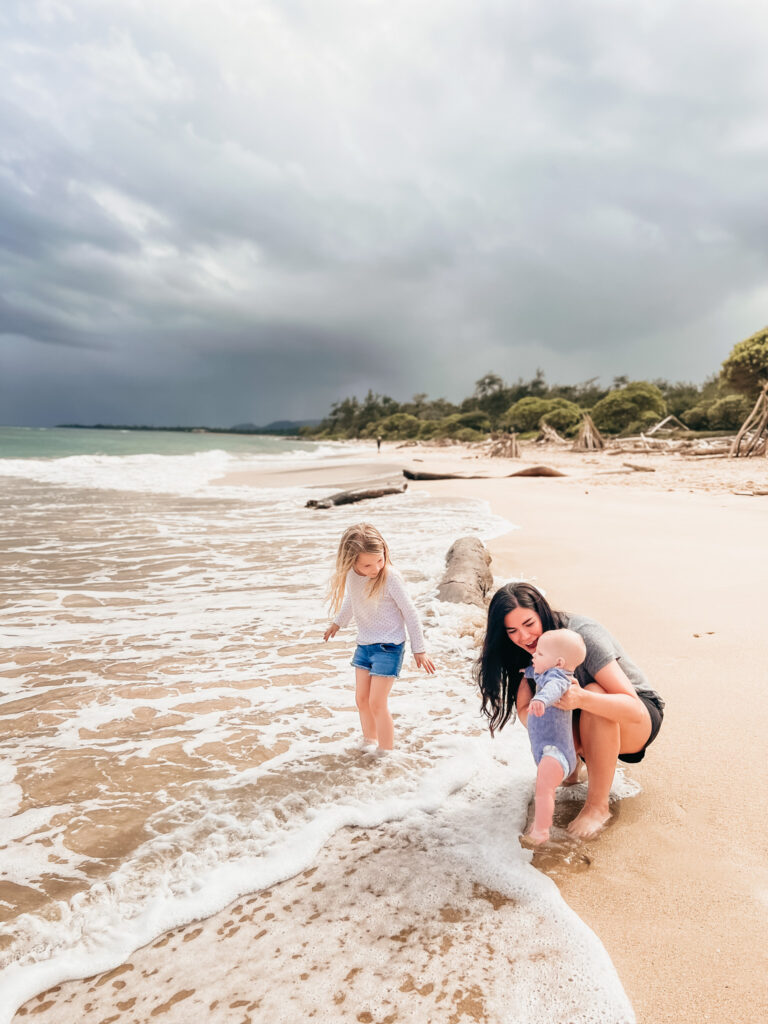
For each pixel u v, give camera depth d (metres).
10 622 5.81
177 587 7.14
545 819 2.44
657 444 37.12
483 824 2.71
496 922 2.14
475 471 25.80
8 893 2.32
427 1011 1.79
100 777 3.12
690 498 14.00
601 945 2.03
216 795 2.95
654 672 4.24
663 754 3.23
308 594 6.81
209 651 5.02
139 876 2.40
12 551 9.25
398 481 19.48
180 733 3.60
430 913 2.19
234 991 1.89
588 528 10.10
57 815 2.80
